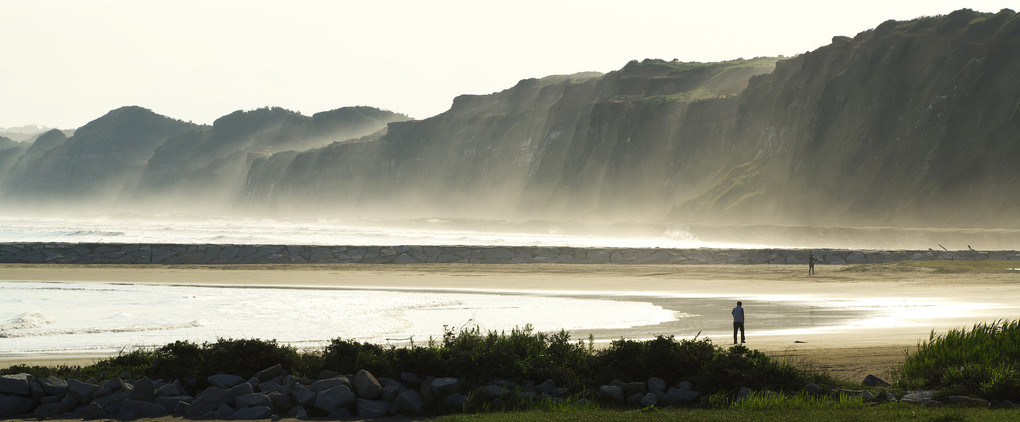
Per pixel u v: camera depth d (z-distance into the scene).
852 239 134.00
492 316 38.31
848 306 42.88
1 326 32.94
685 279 62.94
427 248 81.06
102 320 35.88
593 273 68.69
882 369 21.50
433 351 19.53
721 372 18.61
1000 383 17.70
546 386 18.58
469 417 16.14
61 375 19.12
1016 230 122.81
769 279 62.94
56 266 72.81
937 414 15.58
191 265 74.69
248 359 19.44
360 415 17.17
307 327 33.72
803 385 18.44
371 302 44.91
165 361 19.47
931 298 46.91
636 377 19.06
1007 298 46.47
